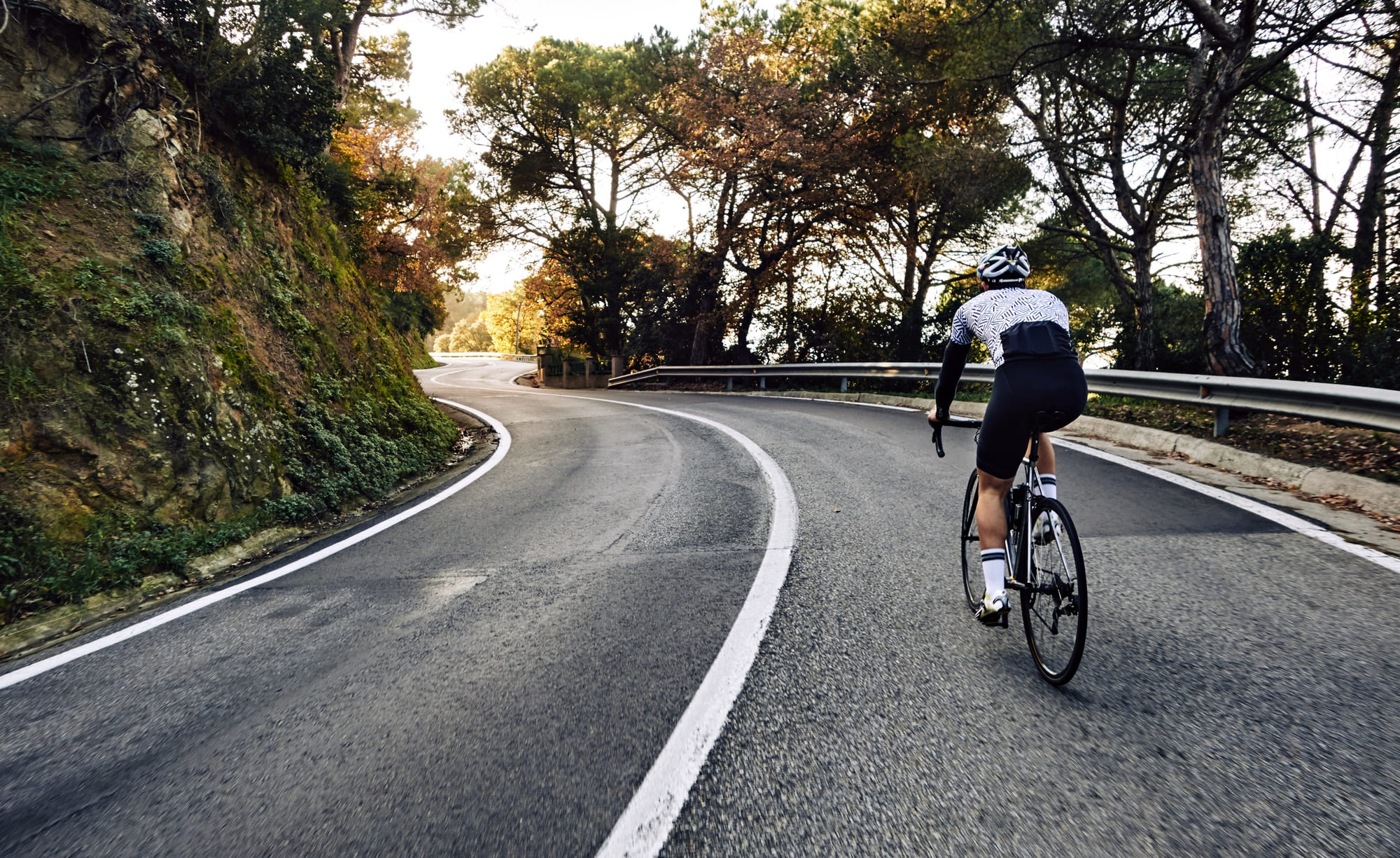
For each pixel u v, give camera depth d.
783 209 22.84
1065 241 20.78
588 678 3.07
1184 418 8.26
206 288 6.96
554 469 8.51
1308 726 2.41
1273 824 1.96
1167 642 3.08
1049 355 2.98
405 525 6.29
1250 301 13.64
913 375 13.97
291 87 8.95
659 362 29.78
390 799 2.32
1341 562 3.87
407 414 9.95
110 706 3.16
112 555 4.96
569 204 30.73
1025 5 13.80
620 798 2.25
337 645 3.66
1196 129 10.30
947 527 4.96
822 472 7.11
